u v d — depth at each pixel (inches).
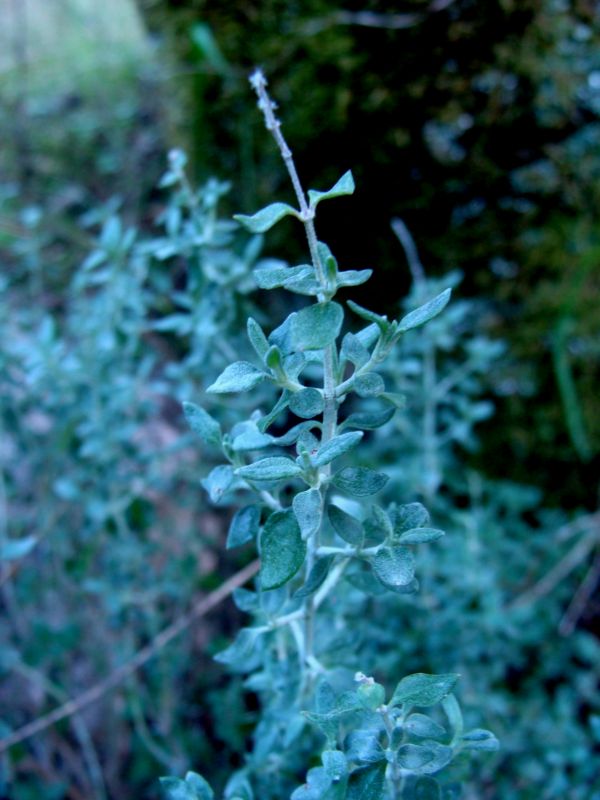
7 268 18.2
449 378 12.8
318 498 5.3
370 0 13.2
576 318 14.7
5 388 12.6
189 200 10.2
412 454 13.4
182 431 14.7
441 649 11.8
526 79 13.3
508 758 12.1
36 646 11.9
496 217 14.3
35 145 21.8
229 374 5.4
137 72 22.8
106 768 12.7
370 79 13.6
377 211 14.5
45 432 14.1
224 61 14.5
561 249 14.4
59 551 13.1
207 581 13.1
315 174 14.6
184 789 6.4
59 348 11.4
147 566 12.2
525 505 14.8
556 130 13.6
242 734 11.2
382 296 15.3
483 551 12.9
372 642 10.3
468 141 13.8
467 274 14.8
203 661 13.5
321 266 5.3
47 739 12.4
